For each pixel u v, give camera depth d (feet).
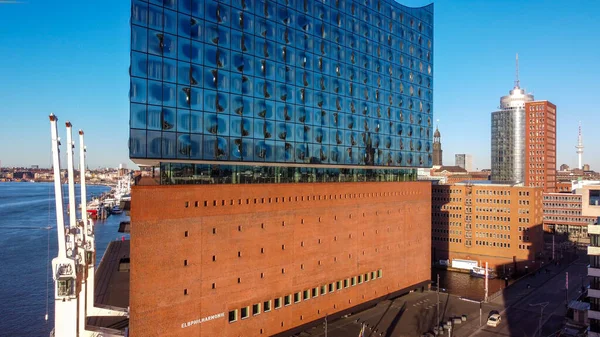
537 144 513.45
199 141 129.70
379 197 201.57
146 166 141.49
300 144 161.58
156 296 118.93
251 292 143.43
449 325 174.91
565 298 233.76
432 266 335.67
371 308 201.46
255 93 146.20
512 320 194.70
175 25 125.08
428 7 239.91
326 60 174.60
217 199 134.10
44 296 260.21
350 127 184.96
